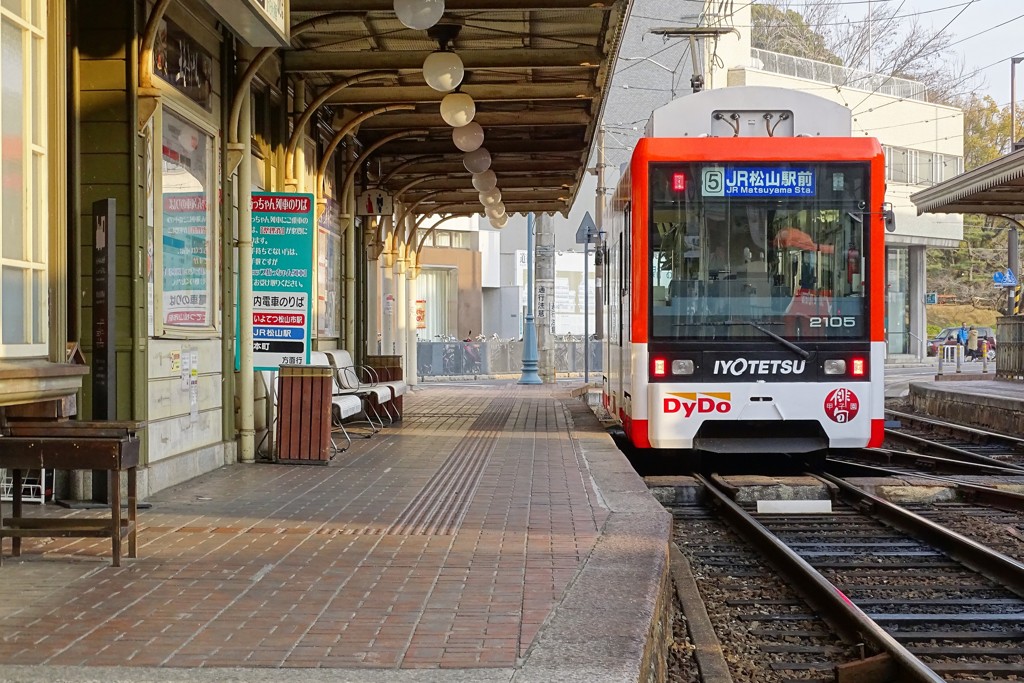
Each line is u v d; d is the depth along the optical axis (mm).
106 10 8391
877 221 11656
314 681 4188
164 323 9367
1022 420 18562
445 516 7867
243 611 5250
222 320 10859
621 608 5172
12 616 5160
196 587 5738
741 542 9117
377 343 22094
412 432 14703
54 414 6668
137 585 5781
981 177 19516
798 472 13477
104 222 7285
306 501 8570
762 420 11586
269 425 11461
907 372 42094
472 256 52062
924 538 9055
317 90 14977
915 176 52438
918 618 6527
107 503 8352
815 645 6172
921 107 52719
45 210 6816
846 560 8305
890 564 8117
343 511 8094
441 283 50594
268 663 4430
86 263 8375
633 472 10320
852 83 52625
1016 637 6199
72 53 8297
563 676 4211
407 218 25766
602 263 17766
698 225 11664
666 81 52625
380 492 9062
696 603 6859
